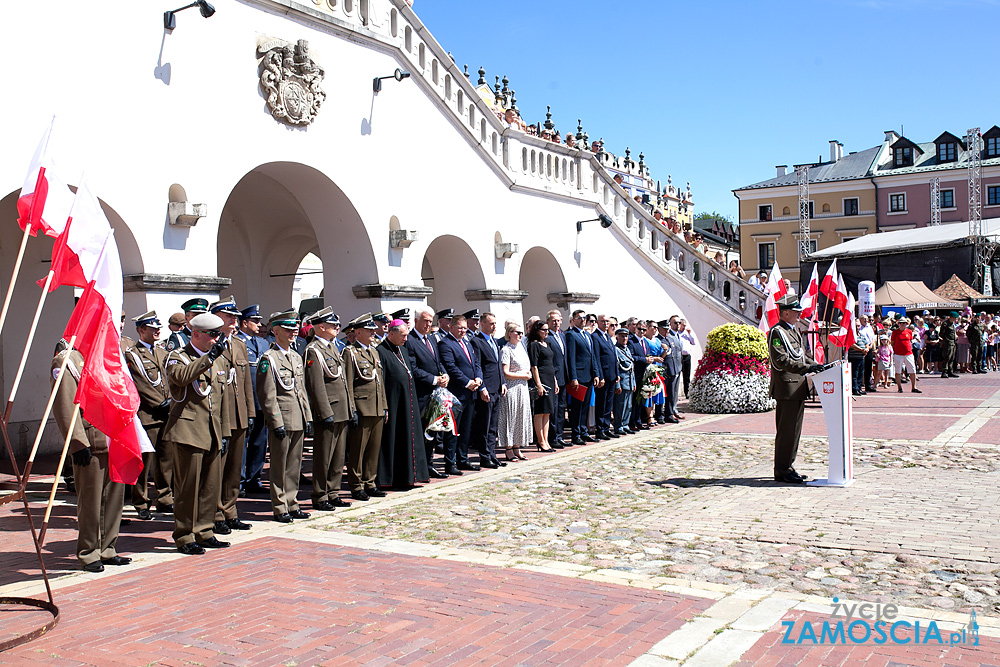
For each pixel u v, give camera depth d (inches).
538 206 699.4
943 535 279.3
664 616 206.7
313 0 495.8
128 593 234.5
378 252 535.5
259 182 584.4
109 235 243.0
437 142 590.9
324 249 547.8
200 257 425.7
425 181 578.9
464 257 636.1
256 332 361.7
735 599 219.1
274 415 322.7
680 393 824.3
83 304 238.2
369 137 533.0
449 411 407.2
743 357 693.3
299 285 898.7
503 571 249.3
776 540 279.3
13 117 350.6
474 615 209.6
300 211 629.9
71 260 239.1
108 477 266.7
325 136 501.0
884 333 875.4
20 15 354.6
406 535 299.6
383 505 356.5
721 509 328.8
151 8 406.0
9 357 474.9
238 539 298.8
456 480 411.8
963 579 234.1
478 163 632.4
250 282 675.4
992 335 1150.3
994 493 342.6
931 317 1114.1
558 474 420.5
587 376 528.4
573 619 205.6
